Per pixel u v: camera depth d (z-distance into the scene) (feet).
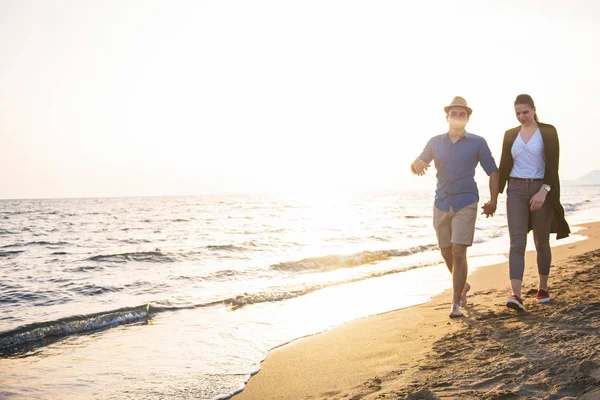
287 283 28.02
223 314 20.20
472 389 8.84
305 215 134.31
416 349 12.73
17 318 21.18
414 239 55.62
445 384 9.28
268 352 14.38
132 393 11.50
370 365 12.14
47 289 28.78
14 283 31.37
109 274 35.24
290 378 11.91
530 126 15.11
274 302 22.35
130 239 68.33
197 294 25.58
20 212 187.52
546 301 15.24
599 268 21.98
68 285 30.22
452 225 15.55
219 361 13.75
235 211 174.50
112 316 19.40
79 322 18.54
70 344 16.33
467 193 15.23
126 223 110.63
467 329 13.47
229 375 12.48
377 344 13.97
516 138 15.24
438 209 15.87
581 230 51.11
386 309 19.47
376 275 29.01
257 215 139.23
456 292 15.64
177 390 11.56
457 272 15.57
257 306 21.56
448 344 12.19
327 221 98.17
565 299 15.35
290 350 14.44
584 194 251.39
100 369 13.46
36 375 13.06
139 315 20.22
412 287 24.36
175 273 34.47
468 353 11.16
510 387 8.66
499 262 31.30
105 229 91.09
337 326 17.04
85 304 24.17
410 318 17.06
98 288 28.78
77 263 41.96
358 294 23.17
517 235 15.14
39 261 44.32
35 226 102.01
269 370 12.67
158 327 18.25
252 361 13.58
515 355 10.40
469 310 16.35
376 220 95.96
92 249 55.77
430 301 20.45
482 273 26.50
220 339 16.22
